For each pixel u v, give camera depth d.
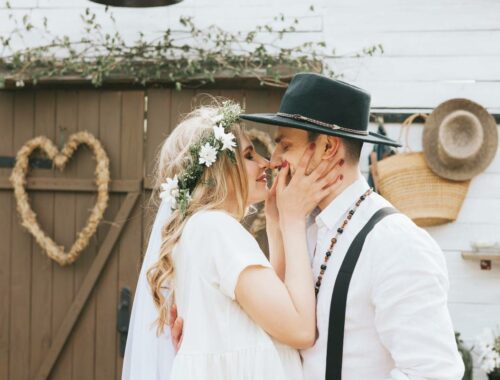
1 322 3.96
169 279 1.96
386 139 2.02
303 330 1.77
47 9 3.94
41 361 3.94
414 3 3.77
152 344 2.13
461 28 3.75
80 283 3.93
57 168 3.93
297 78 1.97
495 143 3.59
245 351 1.79
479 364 3.65
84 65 3.75
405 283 1.67
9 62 3.88
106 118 3.91
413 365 1.62
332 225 1.90
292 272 1.83
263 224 3.68
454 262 3.69
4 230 3.97
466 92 3.74
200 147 1.99
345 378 1.76
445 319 1.65
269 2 3.84
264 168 2.09
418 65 3.76
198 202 1.98
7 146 3.96
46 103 3.95
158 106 3.89
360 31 3.80
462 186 3.60
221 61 3.72
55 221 3.93
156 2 3.09
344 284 1.78
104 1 3.07
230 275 1.79
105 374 3.89
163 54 3.83
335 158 1.90
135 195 3.87
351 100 1.90
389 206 1.87
